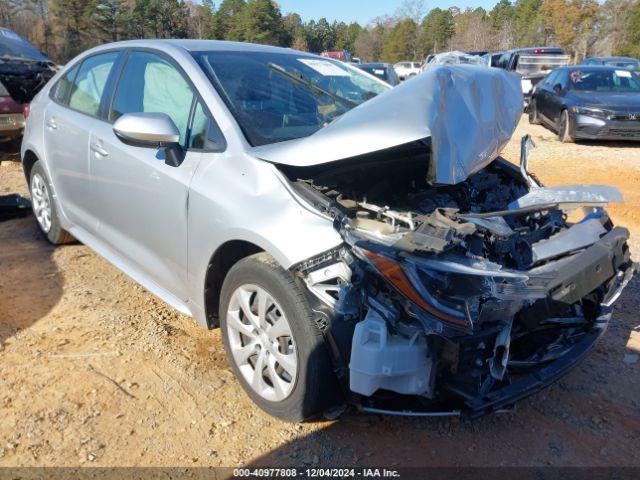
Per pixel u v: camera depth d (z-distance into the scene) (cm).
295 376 272
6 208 587
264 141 319
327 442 284
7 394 310
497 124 321
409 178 350
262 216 283
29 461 265
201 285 328
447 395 257
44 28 5969
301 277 270
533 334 298
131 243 392
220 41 411
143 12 6656
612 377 344
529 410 313
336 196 298
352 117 280
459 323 242
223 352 358
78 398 309
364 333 244
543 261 305
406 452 279
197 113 340
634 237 592
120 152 380
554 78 1280
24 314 396
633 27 6053
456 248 258
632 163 950
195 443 281
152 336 372
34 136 505
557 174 878
